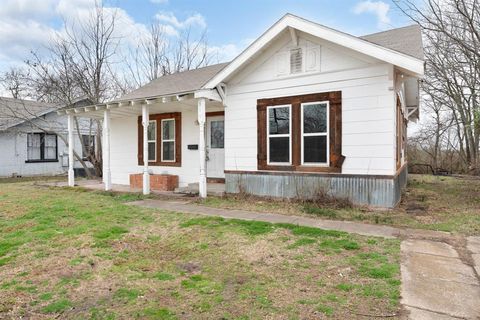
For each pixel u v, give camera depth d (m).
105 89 17.31
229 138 8.35
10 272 3.40
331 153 6.95
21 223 5.57
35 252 4.02
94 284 3.10
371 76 6.46
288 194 7.47
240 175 8.19
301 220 5.66
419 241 4.40
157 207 7.04
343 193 6.80
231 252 3.99
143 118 8.90
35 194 9.23
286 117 7.54
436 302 2.64
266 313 2.51
